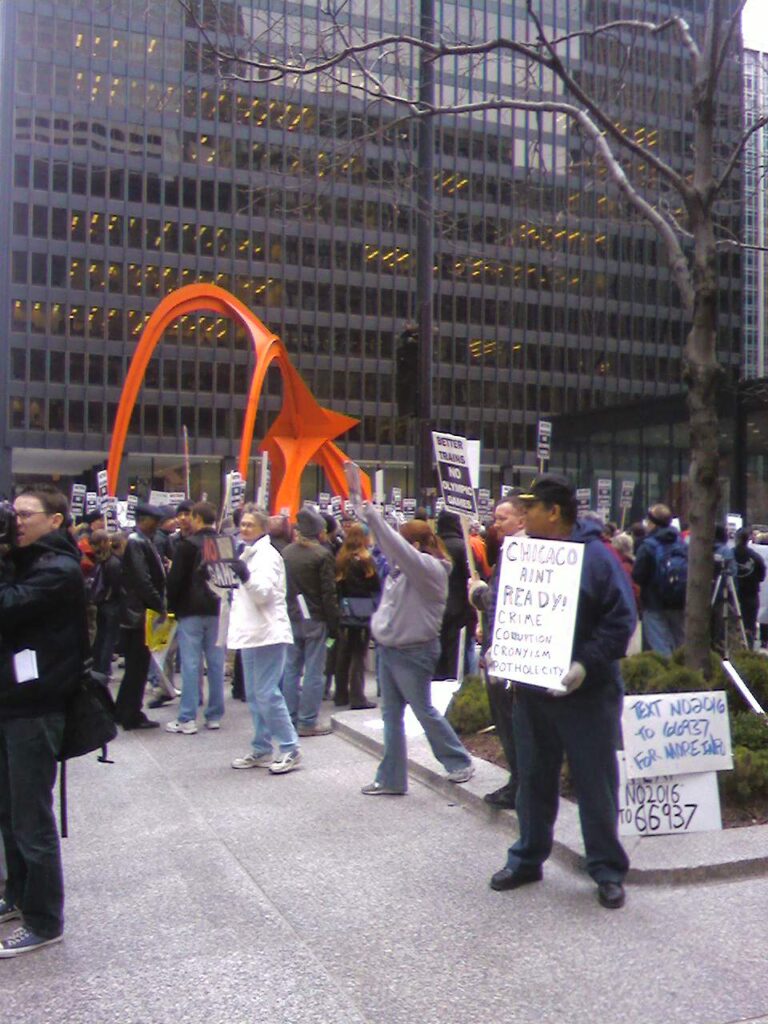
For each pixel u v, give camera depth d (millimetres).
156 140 64062
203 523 10500
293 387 31469
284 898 5672
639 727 6477
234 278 66500
